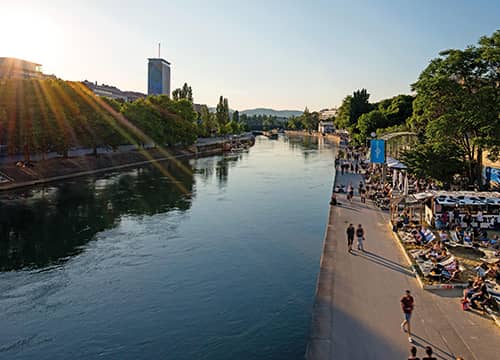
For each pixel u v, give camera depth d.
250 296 24.83
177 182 71.25
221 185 68.19
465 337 17.20
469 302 19.84
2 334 20.73
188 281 27.30
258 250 33.72
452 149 43.38
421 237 29.69
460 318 18.84
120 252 33.41
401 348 16.56
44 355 18.92
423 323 18.47
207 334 20.45
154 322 21.80
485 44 38.69
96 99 85.44
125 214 46.50
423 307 20.00
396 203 36.09
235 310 23.02
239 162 108.75
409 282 23.17
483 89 36.22
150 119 106.25
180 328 21.08
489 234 31.33
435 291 21.91
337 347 16.72
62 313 22.92
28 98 65.88
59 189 61.50
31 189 60.94
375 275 24.30
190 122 130.62
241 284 26.70
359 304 20.53
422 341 17.00
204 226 41.44
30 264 30.62
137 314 22.72
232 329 20.92
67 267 30.05
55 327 21.41
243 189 64.00
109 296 25.08
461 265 25.02
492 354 15.90
